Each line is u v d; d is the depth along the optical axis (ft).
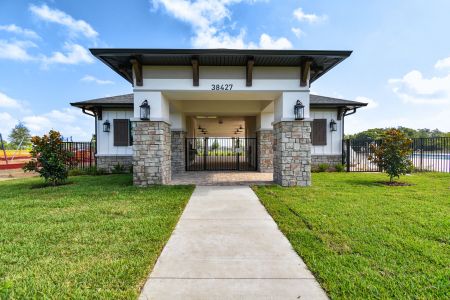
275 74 26.43
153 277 8.59
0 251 10.54
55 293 7.63
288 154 26.55
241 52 23.12
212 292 7.69
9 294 7.59
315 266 9.16
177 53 23.11
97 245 11.14
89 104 38.88
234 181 30.19
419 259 9.68
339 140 42.24
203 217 15.70
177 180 31.01
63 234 12.45
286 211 16.39
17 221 14.56
